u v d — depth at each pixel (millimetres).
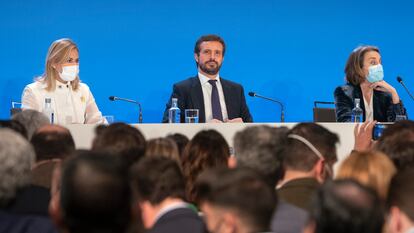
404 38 14883
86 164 3021
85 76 14266
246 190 3033
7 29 13984
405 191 3223
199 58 10164
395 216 3248
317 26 14906
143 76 14484
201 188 3252
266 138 4594
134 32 14414
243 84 14766
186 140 6141
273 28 14797
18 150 3701
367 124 8000
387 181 4012
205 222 3596
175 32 14539
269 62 14789
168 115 9953
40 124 6234
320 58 14898
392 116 10164
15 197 3686
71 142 4992
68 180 2988
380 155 4160
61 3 14125
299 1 14836
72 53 9719
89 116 10258
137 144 4988
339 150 8031
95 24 14266
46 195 4270
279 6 14797
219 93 10172
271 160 4531
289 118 14828
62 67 9664
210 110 10016
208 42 10078
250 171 3201
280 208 3994
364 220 2727
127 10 14352
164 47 14516
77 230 2975
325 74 14875
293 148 4594
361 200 2762
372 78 10086
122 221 3021
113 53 14352
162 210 3941
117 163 3084
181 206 3891
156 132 7727
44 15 14078
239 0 14672
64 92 9906
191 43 14609
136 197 3936
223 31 14664
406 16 14906
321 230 2793
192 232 3732
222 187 3072
